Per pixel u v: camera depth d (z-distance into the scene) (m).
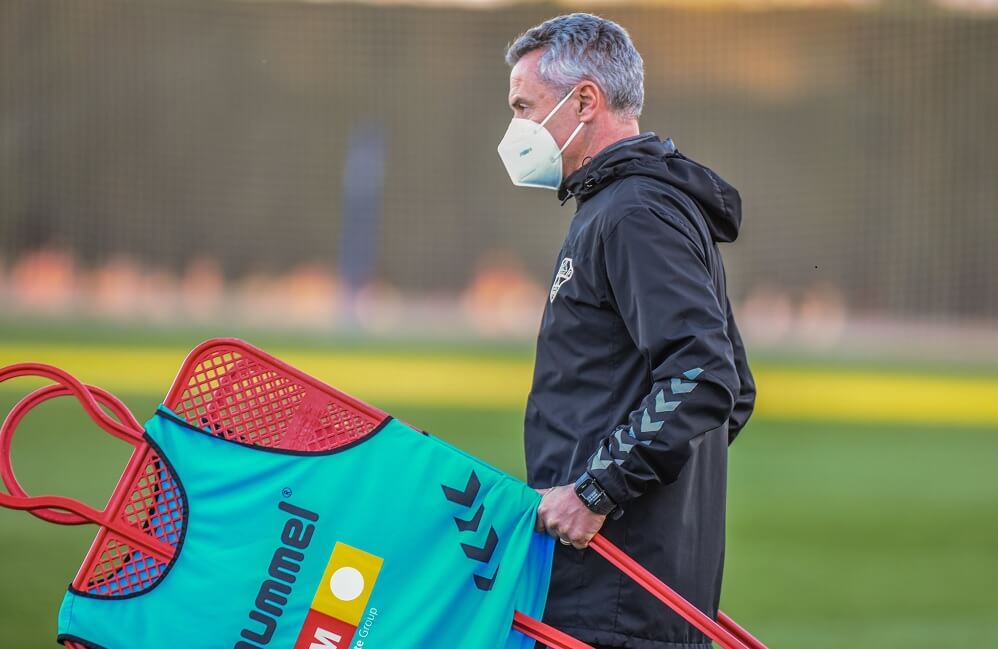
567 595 10.46
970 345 124.38
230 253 158.50
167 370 65.12
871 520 31.84
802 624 21.09
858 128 156.50
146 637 10.33
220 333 96.12
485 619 10.39
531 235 163.88
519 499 10.48
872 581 24.62
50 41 154.88
